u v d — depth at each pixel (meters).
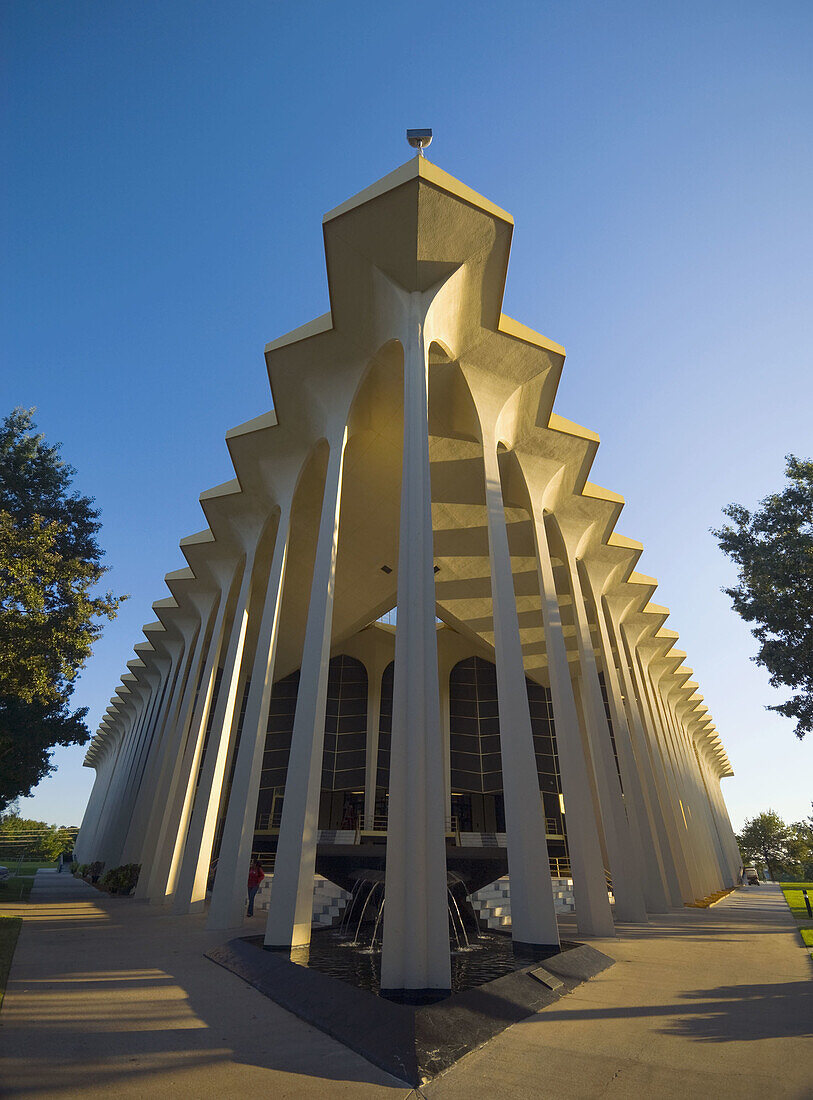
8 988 5.88
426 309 11.01
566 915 15.32
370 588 22.28
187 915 12.80
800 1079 3.75
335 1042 4.46
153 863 19.52
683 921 14.09
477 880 13.94
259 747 11.75
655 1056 4.20
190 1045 4.30
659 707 31.69
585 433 15.49
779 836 62.59
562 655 12.62
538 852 8.57
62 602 14.39
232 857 10.90
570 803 11.38
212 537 20.12
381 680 29.72
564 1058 4.16
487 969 7.18
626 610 24.34
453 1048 4.21
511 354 13.16
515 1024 5.03
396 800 7.19
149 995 5.75
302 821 8.73
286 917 8.14
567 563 17.41
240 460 15.85
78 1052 4.10
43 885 27.69
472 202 10.62
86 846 49.38
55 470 20.67
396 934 6.44
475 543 20.53
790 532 16.89
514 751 9.14
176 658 29.19
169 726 24.88
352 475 16.98
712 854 35.19
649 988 6.54
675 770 31.22
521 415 14.52
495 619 10.29
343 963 7.47
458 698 29.50
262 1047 4.30
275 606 13.27
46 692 14.19
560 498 17.33
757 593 17.11
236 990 6.11
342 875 14.57
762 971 7.59
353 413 14.64
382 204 10.62
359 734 28.42
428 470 9.43
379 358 12.73
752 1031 4.81
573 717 12.05
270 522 18.25
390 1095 3.47
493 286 11.93
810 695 16.48
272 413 15.08
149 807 24.55
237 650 15.80
